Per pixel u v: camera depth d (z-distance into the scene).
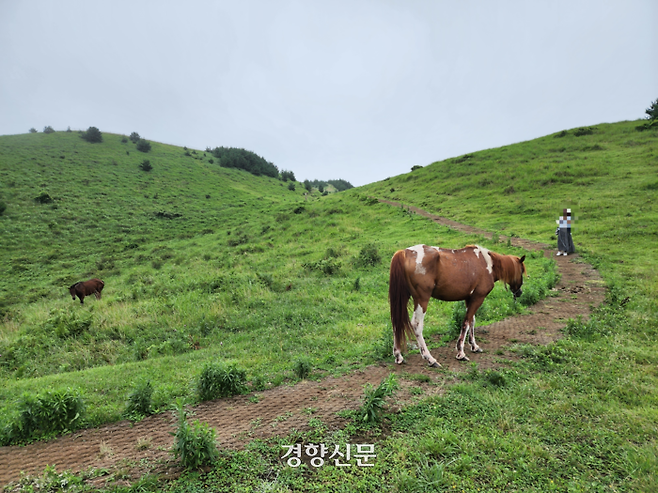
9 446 4.21
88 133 73.50
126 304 13.14
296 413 4.65
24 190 45.97
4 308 19.45
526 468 3.37
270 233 32.56
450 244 19.19
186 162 76.38
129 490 3.29
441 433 3.90
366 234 26.59
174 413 4.89
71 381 6.70
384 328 8.47
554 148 40.59
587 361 5.77
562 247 15.02
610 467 3.38
